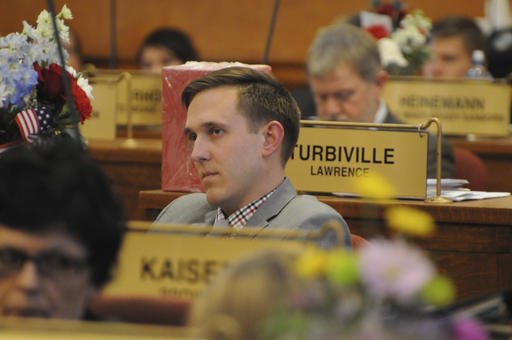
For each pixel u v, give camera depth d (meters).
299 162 8.40
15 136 7.44
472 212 8.12
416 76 13.15
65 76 6.68
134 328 3.96
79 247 4.55
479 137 13.11
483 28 19.31
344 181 8.34
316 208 6.88
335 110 11.27
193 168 8.45
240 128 6.95
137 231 5.71
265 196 6.99
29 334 3.94
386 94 12.97
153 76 12.57
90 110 7.67
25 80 7.42
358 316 3.64
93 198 4.57
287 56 18.58
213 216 7.27
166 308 4.91
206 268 5.23
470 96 12.91
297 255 4.04
